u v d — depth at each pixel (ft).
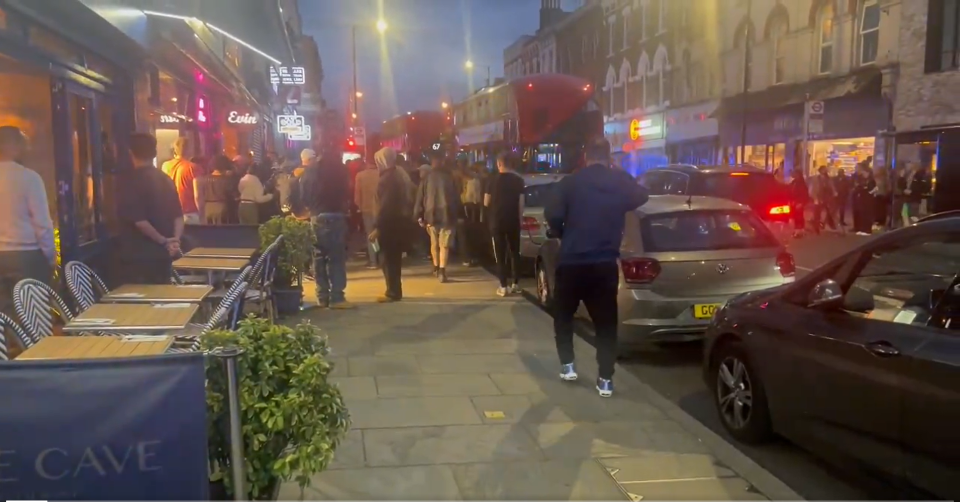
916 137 55.72
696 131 108.27
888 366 13.10
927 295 14.15
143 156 22.45
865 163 68.49
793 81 86.58
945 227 13.65
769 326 16.35
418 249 51.44
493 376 21.26
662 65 120.47
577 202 19.54
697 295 22.86
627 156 134.00
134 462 8.05
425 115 91.81
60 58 26.27
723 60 101.91
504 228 34.04
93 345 12.05
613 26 139.54
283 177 50.26
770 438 16.96
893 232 14.70
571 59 162.09
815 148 81.00
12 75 25.49
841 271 15.51
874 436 13.48
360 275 40.91
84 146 30.58
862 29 75.46
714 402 20.49
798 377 15.37
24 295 14.35
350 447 15.78
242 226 29.22
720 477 14.67
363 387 20.04
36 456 7.82
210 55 50.88
